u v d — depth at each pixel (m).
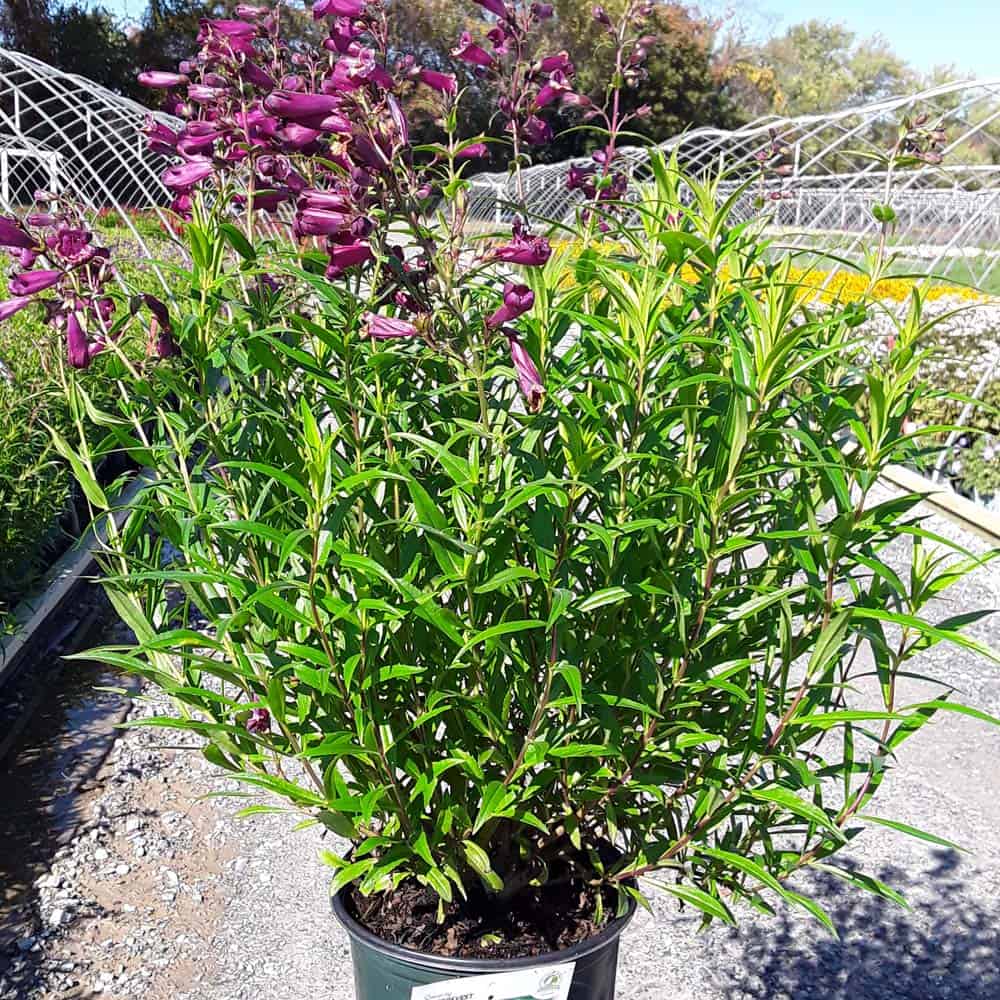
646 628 1.62
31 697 4.55
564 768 1.69
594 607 1.41
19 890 3.27
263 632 1.64
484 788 1.54
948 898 3.29
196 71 1.70
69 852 3.47
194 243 1.66
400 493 1.75
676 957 2.99
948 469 7.76
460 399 1.70
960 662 5.03
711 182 1.73
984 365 7.48
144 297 1.64
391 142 1.38
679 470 1.51
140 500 1.70
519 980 1.67
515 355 1.39
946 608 5.64
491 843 1.86
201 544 1.70
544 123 1.81
